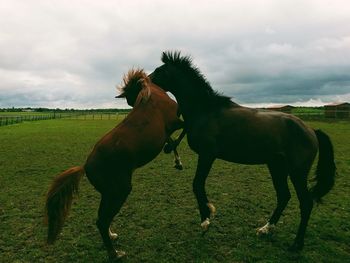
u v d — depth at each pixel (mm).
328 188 5371
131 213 6812
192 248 5188
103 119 53250
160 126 5316
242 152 5207
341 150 14875
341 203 7184
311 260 4754
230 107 5430
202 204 5375
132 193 8305
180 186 8945
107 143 4887
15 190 8797
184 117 5715
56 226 4695
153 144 5152
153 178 9922
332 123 33875
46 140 20594
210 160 5348
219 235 5652
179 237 5625
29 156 14430
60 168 11789
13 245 5449
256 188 8586
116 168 4801
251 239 5461
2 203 7641
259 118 5184
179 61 5746
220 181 9391
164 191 8453
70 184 4766
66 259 4984
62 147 17312
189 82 5645
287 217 6383
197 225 6121
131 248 5277
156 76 5848
